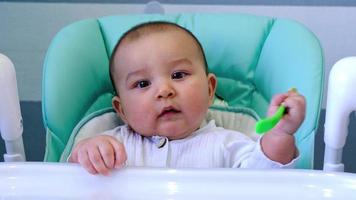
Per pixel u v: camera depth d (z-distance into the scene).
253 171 0.55
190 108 0.81
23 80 1.42
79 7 1.34
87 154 0.60
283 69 0.89
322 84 0.82
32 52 1.39
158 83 0.81
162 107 0.80
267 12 1.33
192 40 0.86
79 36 0.93
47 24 1.35
